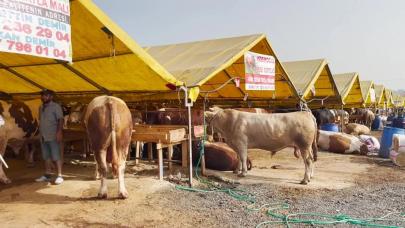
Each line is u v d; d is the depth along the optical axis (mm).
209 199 7805
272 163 12484
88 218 6402
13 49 5516
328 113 20266
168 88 9328
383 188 8969
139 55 8031
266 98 17844
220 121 10344
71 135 11453
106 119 7102
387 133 13977
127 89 10531
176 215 6664
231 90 16391
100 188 7488
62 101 13406
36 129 10320
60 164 8672
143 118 11867
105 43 7844
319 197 8109
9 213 6625
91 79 10133
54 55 6082
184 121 11156
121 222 6246
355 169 11523
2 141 9586
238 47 11883
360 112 30578
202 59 11617
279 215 6754
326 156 14281
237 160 10609
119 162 7410
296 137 9547
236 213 6883
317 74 17719
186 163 10539
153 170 10273
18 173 10039
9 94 13047
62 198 7492
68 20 6348
